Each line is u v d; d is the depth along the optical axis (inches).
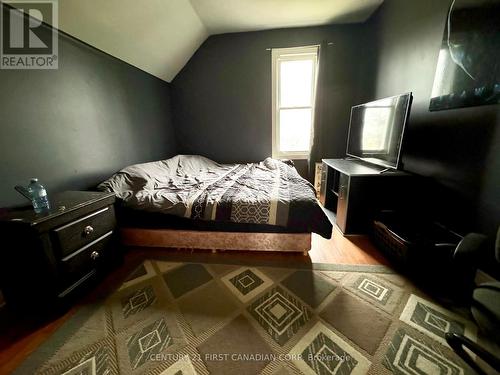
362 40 126.5
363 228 88.9
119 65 98.4
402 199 84.0
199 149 151.7
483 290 34.7
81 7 68.4
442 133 71.0
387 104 85.1
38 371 41.2
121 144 100.0
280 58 132.9
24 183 61.4
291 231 73.9
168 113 141.8
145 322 51.3
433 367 40.1
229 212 72.5
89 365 41.9
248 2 100.8
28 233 47.6
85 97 80.8
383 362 41.1
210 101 143.2
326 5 106.2
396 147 79.4
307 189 83.3
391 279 63.9
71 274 55.3
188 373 40.1
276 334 47.4
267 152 146.9
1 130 56.3
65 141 73.3
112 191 78.2
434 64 74.6
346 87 132.5
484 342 44.4
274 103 138.6
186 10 101.9
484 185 57.6
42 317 53.0
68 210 53.8
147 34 97.2
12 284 52.2
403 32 92.4
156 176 96.3
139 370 40.7
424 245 60.7
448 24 65.9
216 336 47.3
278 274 67.0
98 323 51.2
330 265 70.9
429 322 49.4
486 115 56.4
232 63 136.3
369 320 50.3
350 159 119.2
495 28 52.2
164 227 78.6
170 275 67.7
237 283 63.5
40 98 65.4
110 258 68.4
